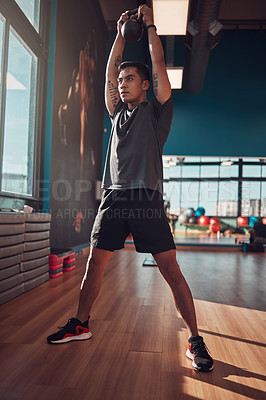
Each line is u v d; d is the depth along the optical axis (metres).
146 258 5.14
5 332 1.75
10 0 3.28
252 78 8.23
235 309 2.36
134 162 1.47
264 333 1.86
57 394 1.13
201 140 8.12
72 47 5.07
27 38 3.73
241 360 1.48
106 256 1.56
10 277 2.50
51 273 3.38
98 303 2.42
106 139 8.30
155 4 4.07
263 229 7.32
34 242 2.92
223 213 11.49
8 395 1.12
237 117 8.13
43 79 4.19
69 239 5.16
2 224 2.37
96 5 6.70
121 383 1.23
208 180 11.43
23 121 3.80
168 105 1.48
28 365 1.36
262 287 3.19
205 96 8.21
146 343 1.64
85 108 5.96
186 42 6.08
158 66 1.45
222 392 1.18
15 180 3.62
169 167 11.52
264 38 8.30
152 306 2.34
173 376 1.30
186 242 7.65
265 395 1.17
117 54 1.70
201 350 1.39
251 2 7.36
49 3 4.30
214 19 5.38
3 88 3.23
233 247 7.07
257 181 11.31
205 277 3.69
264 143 8.05
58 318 2.01
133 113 1.51
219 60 8.30
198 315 2.19
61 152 4.64
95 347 1.57
